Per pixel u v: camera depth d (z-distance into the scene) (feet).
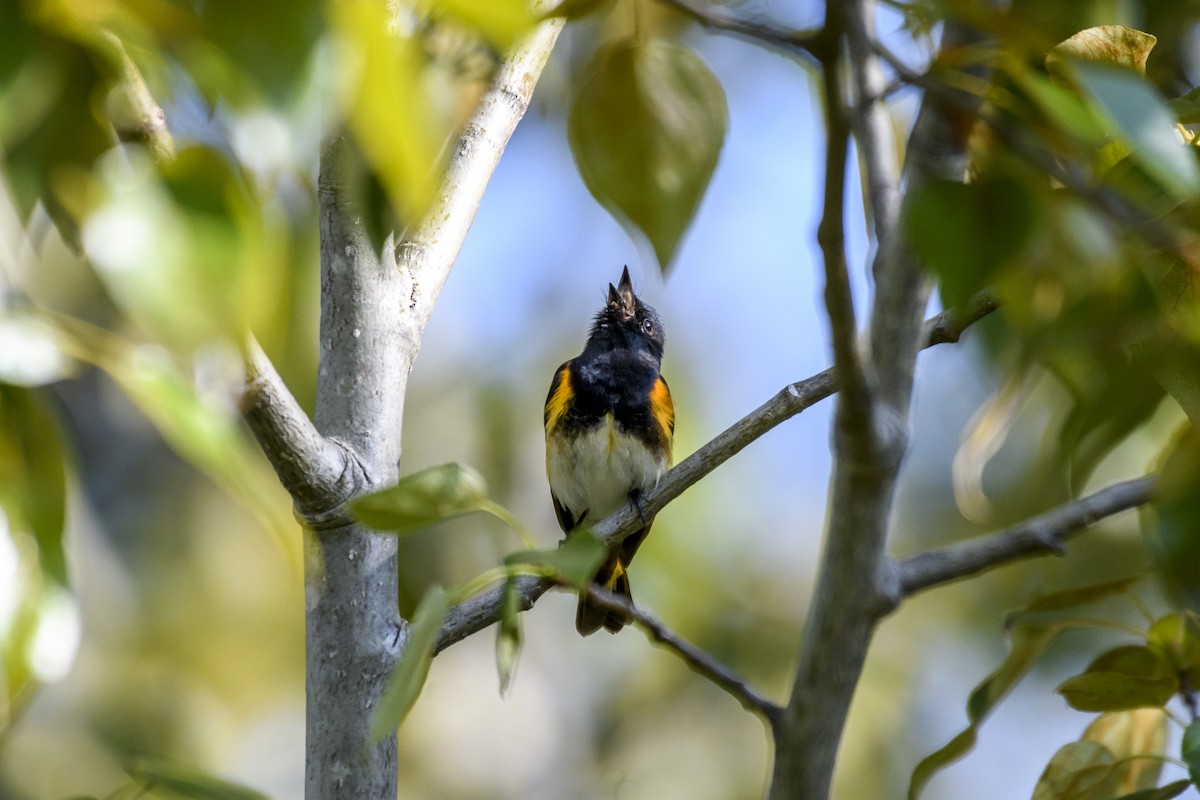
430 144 7.22
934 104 10.41
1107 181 9.27
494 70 12.73
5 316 8.02
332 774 17.06
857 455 11.99
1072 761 16.34
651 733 51.70
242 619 50.57
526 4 6.82
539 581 17.25
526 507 51.55
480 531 47.60
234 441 7.95
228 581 50.88
